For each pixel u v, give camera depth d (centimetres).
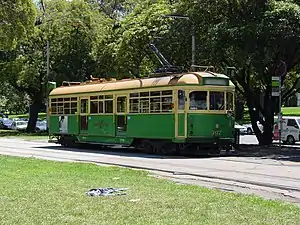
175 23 3222
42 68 5353
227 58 2939
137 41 3866
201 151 2600
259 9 2762
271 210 983
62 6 5388
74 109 3269
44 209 980
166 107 2531
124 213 940
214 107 2505
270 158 2400
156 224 852
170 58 3269
